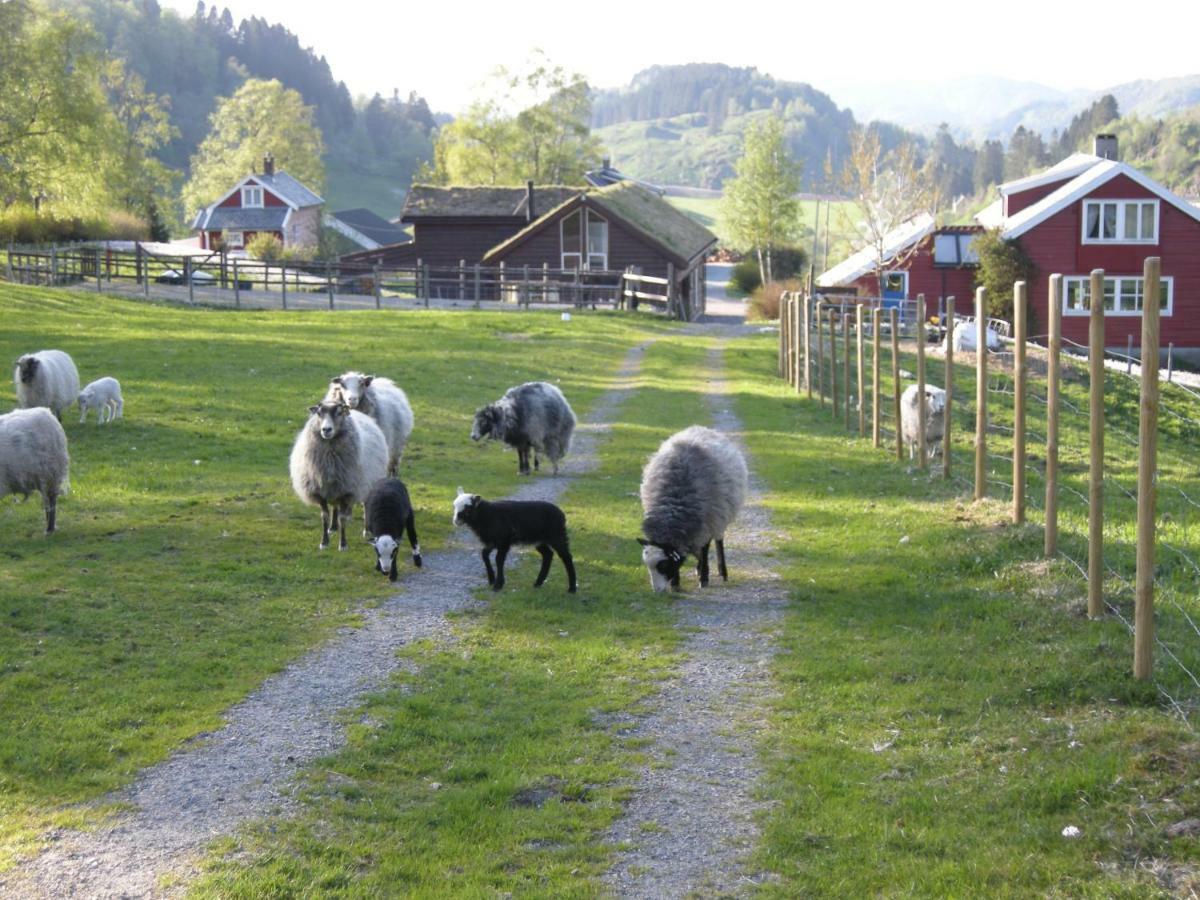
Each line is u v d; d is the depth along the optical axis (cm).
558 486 1853
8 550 1388
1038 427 2795
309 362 3034
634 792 807
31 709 937
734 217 9375
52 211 6688
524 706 966
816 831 737
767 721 921
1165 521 1496
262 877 694
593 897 675
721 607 1230
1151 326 866
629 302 5488
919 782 791
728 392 3027
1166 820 688
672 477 1270
